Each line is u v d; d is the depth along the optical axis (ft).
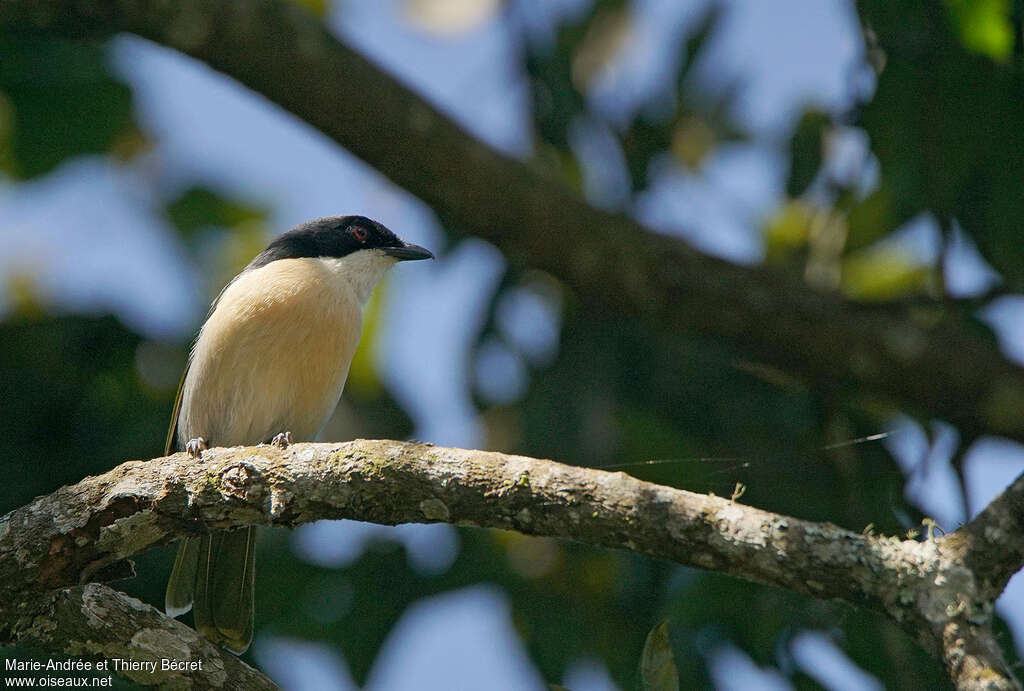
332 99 34.58
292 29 34.27
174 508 24.66
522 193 35.40
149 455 40.98
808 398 39.63
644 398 41.42
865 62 35.19
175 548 38.96
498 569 40.37
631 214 37.22
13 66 43.09
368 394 44.83
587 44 42.50
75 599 26.71
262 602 39.73
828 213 41.57
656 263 35.55
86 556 25.09
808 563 20.83
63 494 25.38
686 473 38.01
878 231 40.04
